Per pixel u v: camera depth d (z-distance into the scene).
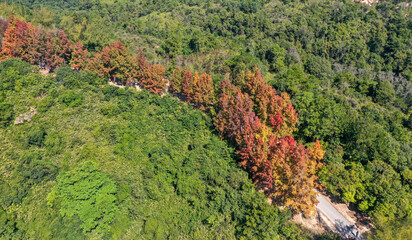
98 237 46.44
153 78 82.62
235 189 53.56
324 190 58.69
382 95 92.12
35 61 80.19
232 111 64.88
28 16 128.50
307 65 112.75
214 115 73.12
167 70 95.62
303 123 67.56
